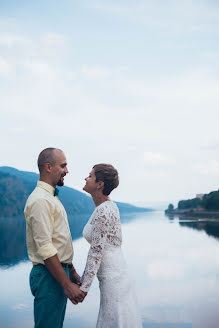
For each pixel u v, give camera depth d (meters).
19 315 4.56
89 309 4.92
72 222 46.66
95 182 2.58
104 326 2.39
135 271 8.07
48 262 2.30
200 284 6.56
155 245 13.96
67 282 2.33
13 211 113.25
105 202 2.51
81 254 11.25
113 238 2.45
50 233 2.35
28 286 6.56
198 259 9.93
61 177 2.57
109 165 2.61
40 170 2.55
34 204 2.35
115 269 2.41
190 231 23.11
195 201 140.38
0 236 22.12
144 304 5.16
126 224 36.75
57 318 2.43
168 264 9.07
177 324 4.18
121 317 2.35
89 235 2.52
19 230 30.14
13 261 10.22
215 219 50.91
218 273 7.66
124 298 2.40
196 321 4.29
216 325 4.11
